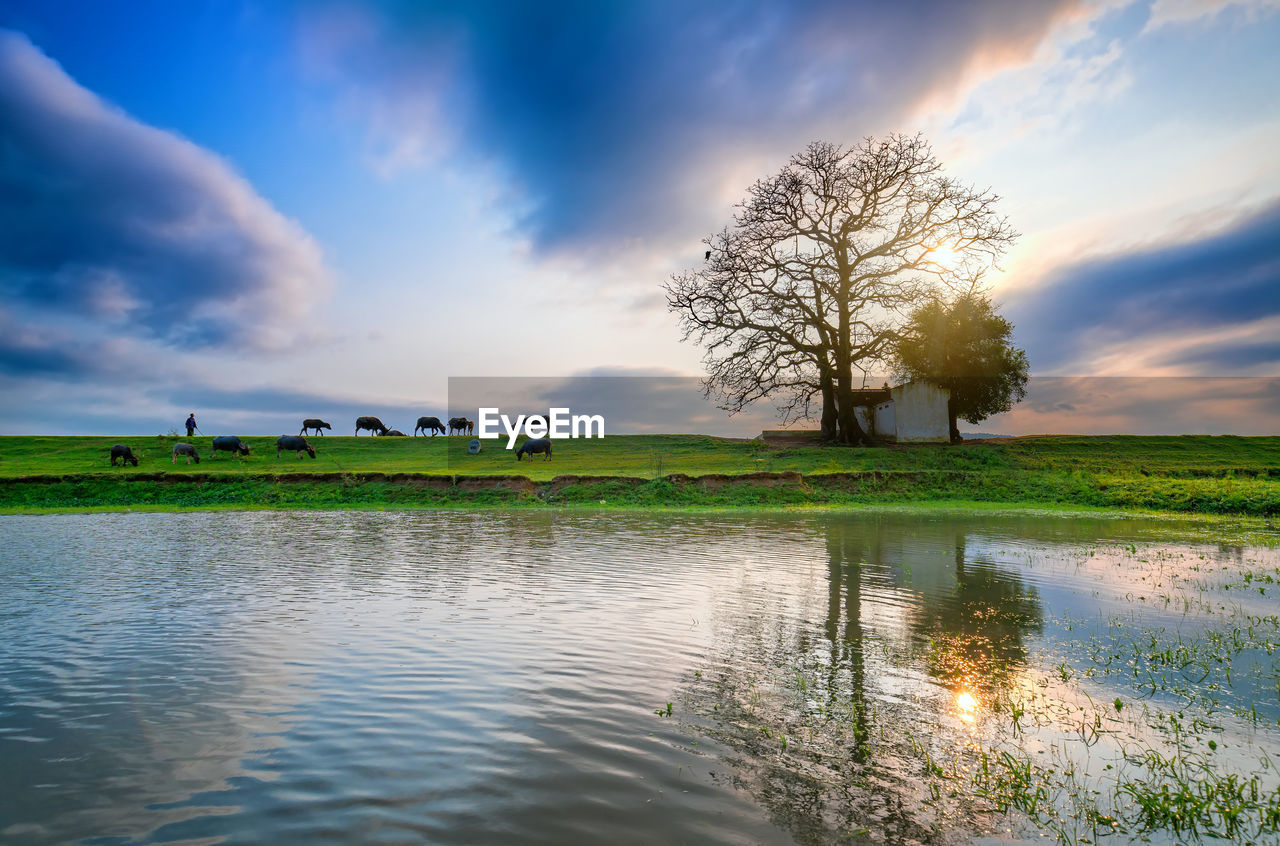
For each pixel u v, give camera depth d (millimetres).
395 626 9805
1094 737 6145
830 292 48750
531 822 4621
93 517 26531
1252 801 4965
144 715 6531
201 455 45250
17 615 10547
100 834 4496
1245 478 38531
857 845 4391
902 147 47531
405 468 40031
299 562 15609
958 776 5375
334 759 5594
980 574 14141
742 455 45562
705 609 10930
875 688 7359
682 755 5688
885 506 31312
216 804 4879
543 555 16672
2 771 5387
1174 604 11484
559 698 6973
